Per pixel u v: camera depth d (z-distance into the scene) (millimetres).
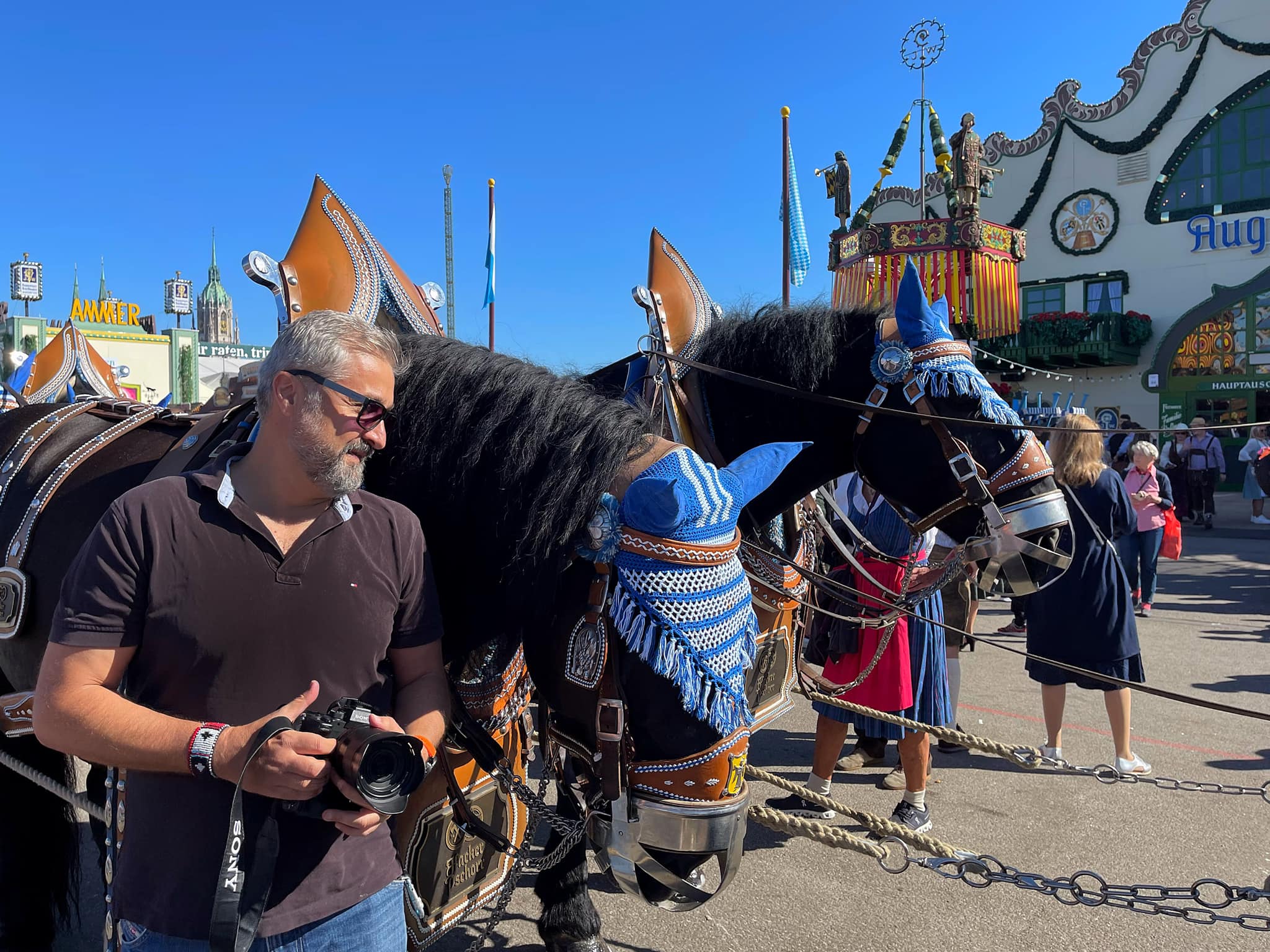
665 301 3037
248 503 1406
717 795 1433
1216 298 18453
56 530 2357
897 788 4156
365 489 1956
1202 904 2033
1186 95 18406
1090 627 4141
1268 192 17859
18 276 34688
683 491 1453
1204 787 2789
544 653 1644
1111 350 18562
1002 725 5043
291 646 1376
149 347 28609
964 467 2492
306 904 1383
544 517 1577
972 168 5941
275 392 1384
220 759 1254
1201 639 7004
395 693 1561
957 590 4484
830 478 2855
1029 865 3396
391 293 2463
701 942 2910
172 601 1336
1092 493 4309
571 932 2594
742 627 1466
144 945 1368
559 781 1862
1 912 2457
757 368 2803
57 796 2592
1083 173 19688
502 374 1862
